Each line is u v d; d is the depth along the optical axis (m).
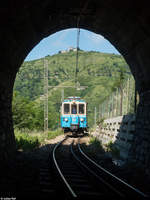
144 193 5.68
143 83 10.53
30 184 5.96
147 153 8.65
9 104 10.80
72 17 10.91
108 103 24.42
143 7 7.39
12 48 9.09
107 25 10.81
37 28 10.16
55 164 8.62
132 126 11.71
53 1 8.80
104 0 8.64
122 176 7.57
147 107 9.71
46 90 27.53
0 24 7.39
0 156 8.20
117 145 14.12
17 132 19.31
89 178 6.98
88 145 17.53
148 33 8.27
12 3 7.11
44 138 21.73
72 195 4.98
